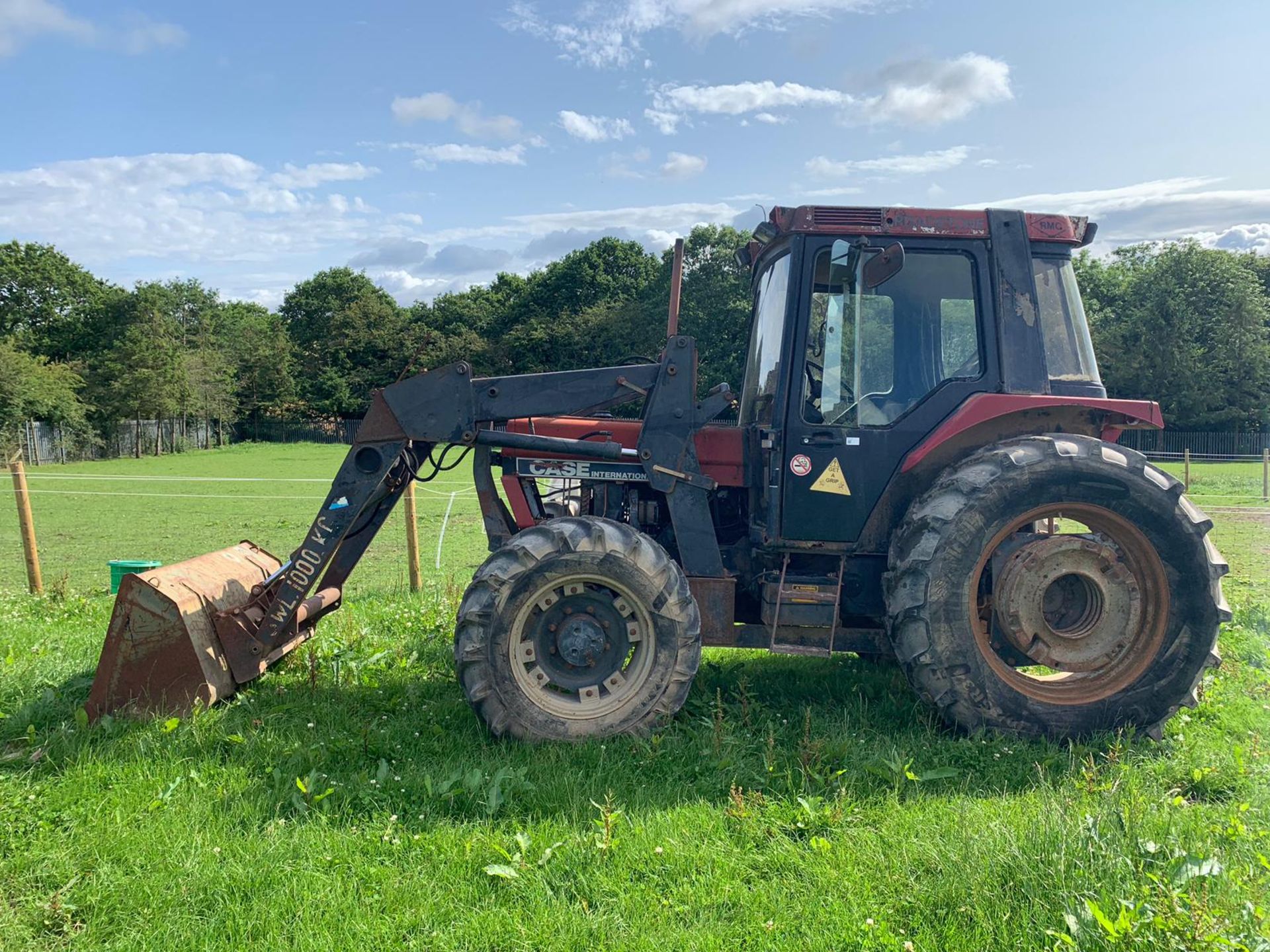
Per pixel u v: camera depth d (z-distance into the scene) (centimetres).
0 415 3666
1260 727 434
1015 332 441
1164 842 295
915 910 266
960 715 409
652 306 4722
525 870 285
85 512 1691
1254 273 4716
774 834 312
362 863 294
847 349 443
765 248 508
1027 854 279
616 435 490
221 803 337
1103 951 235
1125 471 412
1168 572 416
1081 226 455
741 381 570
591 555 404
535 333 5231
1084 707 414
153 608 426
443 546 1198
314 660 483
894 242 440
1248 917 249
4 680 485
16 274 5591
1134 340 4381
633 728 406
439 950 248
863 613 453
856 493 441
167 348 4903
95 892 278
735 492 492
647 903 271
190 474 2916
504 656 402
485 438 451
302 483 2420
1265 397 4234
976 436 443
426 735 414
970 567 407
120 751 386
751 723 428
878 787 354
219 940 255
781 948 248
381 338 6334
